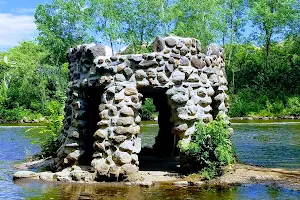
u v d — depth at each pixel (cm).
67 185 927
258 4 4528
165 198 805
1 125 3906
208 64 1066
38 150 1623
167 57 1009
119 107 980
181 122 1010
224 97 1124
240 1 4581
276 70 4366
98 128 1007
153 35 4231
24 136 2384
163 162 1205
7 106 4938
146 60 1001
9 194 859
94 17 4391
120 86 991
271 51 4809
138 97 999
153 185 909
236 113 3844
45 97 4897
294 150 1532
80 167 1031
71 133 1062
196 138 983
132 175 946
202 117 1030
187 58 1030
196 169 1002
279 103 3866
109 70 1000
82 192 860
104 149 971
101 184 925
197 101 1029
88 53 1035
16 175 1020
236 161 1181
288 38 4666
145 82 998
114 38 4209
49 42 4647
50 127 1393
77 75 1087
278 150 1538
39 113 4697
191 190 866
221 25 4275
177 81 1012
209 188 883
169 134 1391
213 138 986
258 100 4041
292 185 904
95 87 1043
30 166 1209
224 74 1173
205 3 4138
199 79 1040
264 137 2030
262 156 1379
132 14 4216
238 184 916
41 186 926
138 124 997
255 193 838
